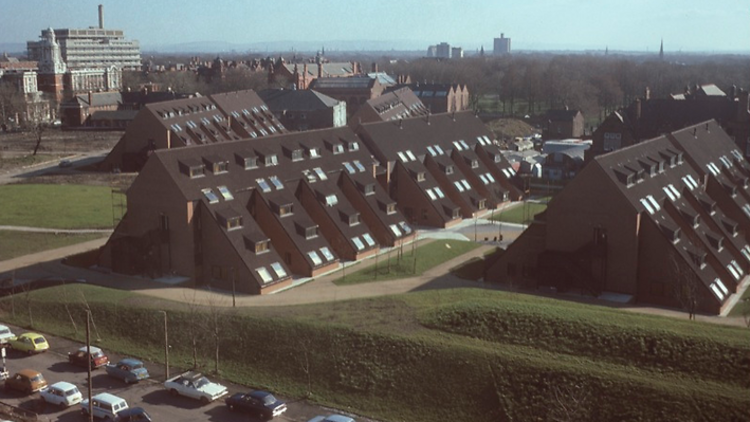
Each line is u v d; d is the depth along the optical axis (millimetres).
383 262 105438
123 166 177875
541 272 93438
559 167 175750
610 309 76562
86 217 128875
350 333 70938
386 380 65562
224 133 191250
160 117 176375
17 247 110062
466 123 156750
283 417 61281
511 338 68688
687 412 57594
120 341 75562
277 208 101688
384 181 128875
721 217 104812
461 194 136250
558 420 58688
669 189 101500
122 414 57688
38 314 81312
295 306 80938
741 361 62250
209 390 63688
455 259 109250
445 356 66250
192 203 94000
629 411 58656
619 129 176000
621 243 90875
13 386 65250
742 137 170250
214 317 74812
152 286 92562
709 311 86000
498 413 61062
